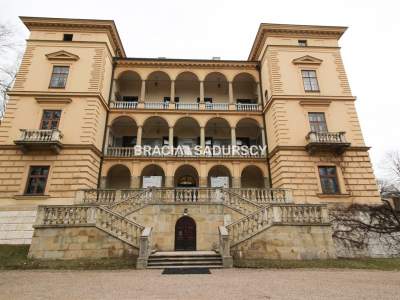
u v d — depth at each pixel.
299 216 16.11
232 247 14.93
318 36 28.91
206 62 30.36
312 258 15.20
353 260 15.84
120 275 11.46
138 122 28.02
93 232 15.20
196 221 18.19
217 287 8.98
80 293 8.23
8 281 10.26
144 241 13.91
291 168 23.50
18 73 25.14
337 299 7.43
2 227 20.31
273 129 25.98
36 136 22.52
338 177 23.47
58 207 15.72
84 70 25.81
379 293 8.12
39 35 26.91
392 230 20.91
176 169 26.66
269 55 27.70
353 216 21.45
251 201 18.81
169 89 33.12
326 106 25.89
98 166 25.22
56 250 14.87
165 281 10.05
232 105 29.34
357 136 24.92
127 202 18.73
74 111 24.30
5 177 21.77
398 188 49.47
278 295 7.89
